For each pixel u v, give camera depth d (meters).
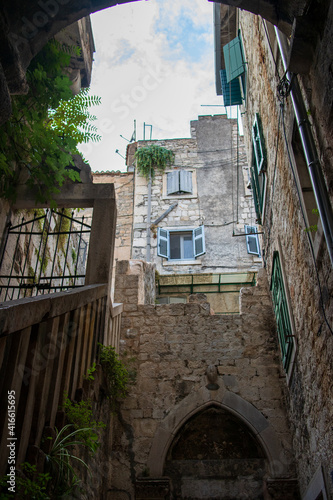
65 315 3.79
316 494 4.75
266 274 7.78
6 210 5.66
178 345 7.24
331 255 3.14
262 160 6.55
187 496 5.98
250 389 6.76
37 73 4.94
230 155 16.16
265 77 6.11
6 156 5.18
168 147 16.55
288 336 5.38
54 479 3.16
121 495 5.95
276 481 5.86
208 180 15.66
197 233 14.46
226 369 6.96
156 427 6.50
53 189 5.48
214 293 12.71
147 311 7.60
